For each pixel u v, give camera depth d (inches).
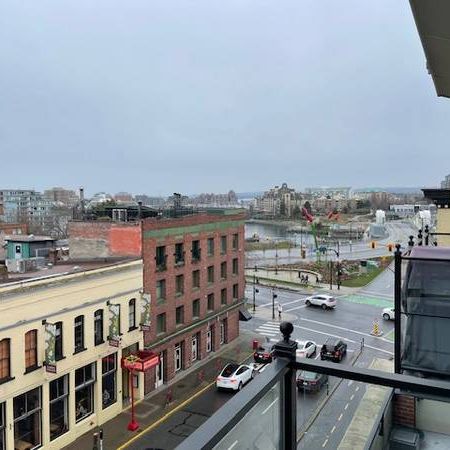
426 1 144.3
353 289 2748.5
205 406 1156.5
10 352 855.1
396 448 234.4
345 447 234.8
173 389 1263.5
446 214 676.7
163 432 1025.5
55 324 947.3
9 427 850.8
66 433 966.4
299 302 2401.6
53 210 6545.3
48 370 910.4
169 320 1326.3
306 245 5241.1
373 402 244.5
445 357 296.5
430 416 232.4
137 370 1117.7
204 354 1501.0
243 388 106.0
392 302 2386.8
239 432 100.0
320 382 233.8
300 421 236.4
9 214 5738.2
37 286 900.0
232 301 1688.0
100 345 1056.8
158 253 1293.1
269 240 5861.2
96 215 1459.2
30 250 1393.9
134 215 1485.0
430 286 307.3
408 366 302.4
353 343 1696.6
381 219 5644.7
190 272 1424.7
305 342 1514.5
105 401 1087.0
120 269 1120.2
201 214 1503.4
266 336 1764.3
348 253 4483.3
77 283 992.9
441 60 197.8
